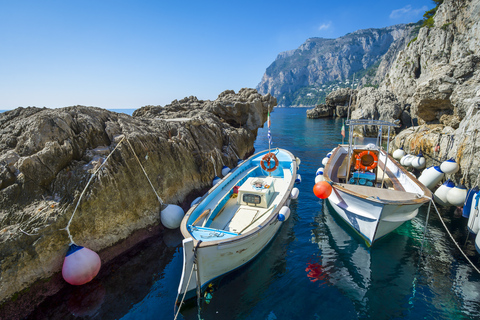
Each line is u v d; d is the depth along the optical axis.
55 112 8.35
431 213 10.06
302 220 10.34
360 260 7.73
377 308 5.99
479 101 11.57
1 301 5.44
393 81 45.47
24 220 6.25
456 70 17.02
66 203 6.90
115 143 8.74
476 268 7.08
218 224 7.97
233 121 21.16
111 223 7.68
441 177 11.13
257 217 8.16
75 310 5.93
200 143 13.10
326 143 27.91
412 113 31.09
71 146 7.80
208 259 6.27
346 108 61.78
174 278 7.01
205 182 12.01
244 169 12.65
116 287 6.64
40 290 6.02
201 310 6.04
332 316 5.82
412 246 8.22
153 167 9.49
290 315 5.88
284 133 37.31
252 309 6.05
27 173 6.76
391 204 7.43
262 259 7.87
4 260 5.59
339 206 9.05
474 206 7.97
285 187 10.58
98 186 7.49
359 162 9.90
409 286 6.60
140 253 7.98
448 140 12.88
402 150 17.14
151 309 6.02
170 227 9.08
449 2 32.91
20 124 7.86
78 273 6.20
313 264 7.62
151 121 12.20
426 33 38.03
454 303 6.01
